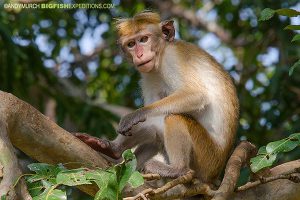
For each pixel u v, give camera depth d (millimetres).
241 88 19359
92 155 9297
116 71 22516
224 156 11414
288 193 9648
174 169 10586
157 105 11164
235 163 9594
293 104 18000
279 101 18016
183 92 11391
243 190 9328
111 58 22734
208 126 11406
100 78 22953
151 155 11742
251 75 20359
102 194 7133
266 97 18812
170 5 23312
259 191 9641
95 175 7262
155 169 10648
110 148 11281
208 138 11227
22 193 7371
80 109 18828
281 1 18219
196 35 24266
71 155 9141
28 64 18203
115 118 19109
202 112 11508
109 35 20656
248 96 19219
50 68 19922
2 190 7180
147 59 11898
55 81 19000
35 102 18984
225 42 23625
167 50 11961
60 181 7219
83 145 9297
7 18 18125
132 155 7379
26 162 14203
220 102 11539
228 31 23656
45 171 7645
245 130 17797
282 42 18234
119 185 7230
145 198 7965
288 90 17906
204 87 11516
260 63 21328
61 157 9133
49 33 20188
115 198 7180
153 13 12406
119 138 11430
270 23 18484
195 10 23875
